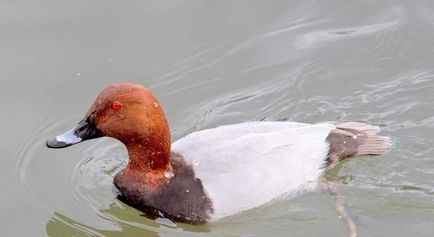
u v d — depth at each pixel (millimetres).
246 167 10031
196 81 13352
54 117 12539
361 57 13609
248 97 12969
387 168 11086
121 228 10492
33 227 10492
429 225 10156
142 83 13227
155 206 10219
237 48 14031
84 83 13156
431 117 12047
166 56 13781
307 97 12852
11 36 13938
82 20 14344
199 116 12633
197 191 9961
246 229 10211
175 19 14523
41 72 13328
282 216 10359
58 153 12023
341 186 10844
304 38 14180
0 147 11938
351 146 11055
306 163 10445
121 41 13961
